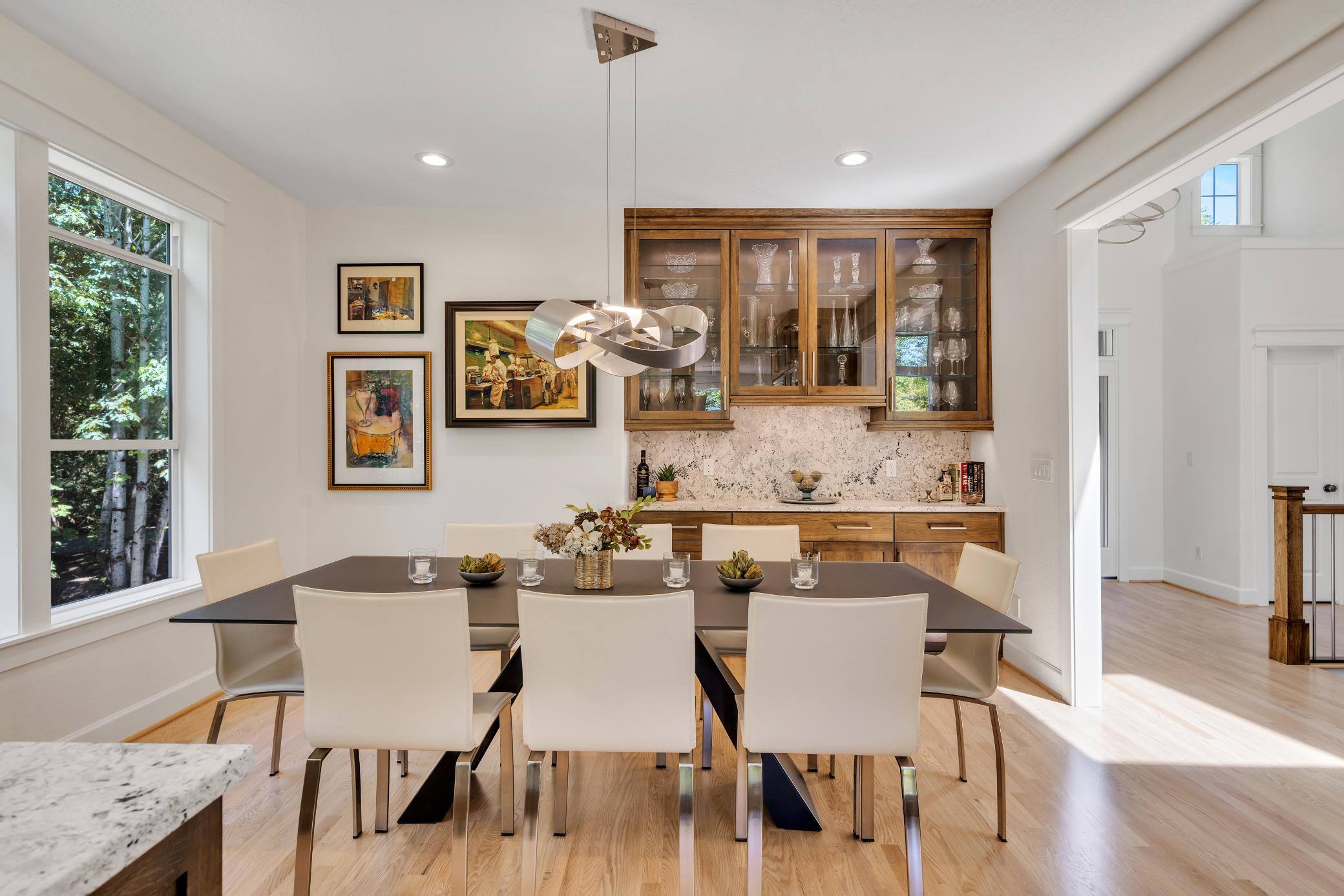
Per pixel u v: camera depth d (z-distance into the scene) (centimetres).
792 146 311
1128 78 253
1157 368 586
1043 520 343
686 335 273
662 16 214
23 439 231
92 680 257
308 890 173
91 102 251
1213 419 535
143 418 299
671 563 232
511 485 402
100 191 276
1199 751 268
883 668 170
